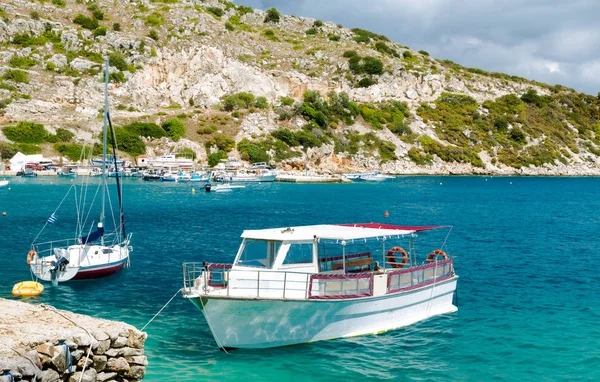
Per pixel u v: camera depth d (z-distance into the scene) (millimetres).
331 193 107688
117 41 177375
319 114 169125
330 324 21969
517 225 62844
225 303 20078
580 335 23328
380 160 165375
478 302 28531
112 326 16297
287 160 147375
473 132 194625
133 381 16047
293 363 20000
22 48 168625
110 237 48656
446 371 19594
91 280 32406
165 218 64062
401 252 27797
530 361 20484
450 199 99312
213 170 135750
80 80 159875
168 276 33719
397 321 24031
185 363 19781
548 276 35188
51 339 14539
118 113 153750
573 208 85188
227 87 179125
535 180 165125
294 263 22469
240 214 69938
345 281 22312
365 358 20594
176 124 147500
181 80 177625
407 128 182875
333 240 24047
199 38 195500
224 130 154125
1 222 57156
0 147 128875
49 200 80625
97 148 137000
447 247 46375
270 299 20375
